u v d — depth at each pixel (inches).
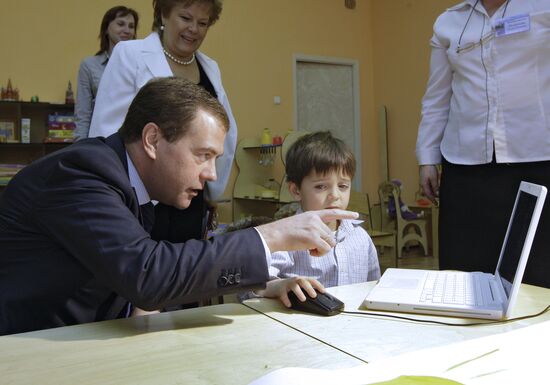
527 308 37.8
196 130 36.4
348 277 57.4
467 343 28.9
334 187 58.5
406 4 229.0
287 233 35.7
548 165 58.4
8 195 36.4
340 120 245.6
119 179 35.5
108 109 66.6
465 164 64.4
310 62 236.1
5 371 25.9
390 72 241.0
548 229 56.9
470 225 64.9
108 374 25.4
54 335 32.0
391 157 243.4
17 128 171.3
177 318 36.2
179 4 66.8
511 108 60.2
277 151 216.2
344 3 242.4
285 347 29.7
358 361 27.4
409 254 205.2
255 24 217.3
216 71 78.4
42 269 35.1
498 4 62.2
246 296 47.4
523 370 24.6
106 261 32.0
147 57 68.0
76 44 180.7
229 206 209.6
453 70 67.9
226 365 26.7
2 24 169.6
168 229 64.7
